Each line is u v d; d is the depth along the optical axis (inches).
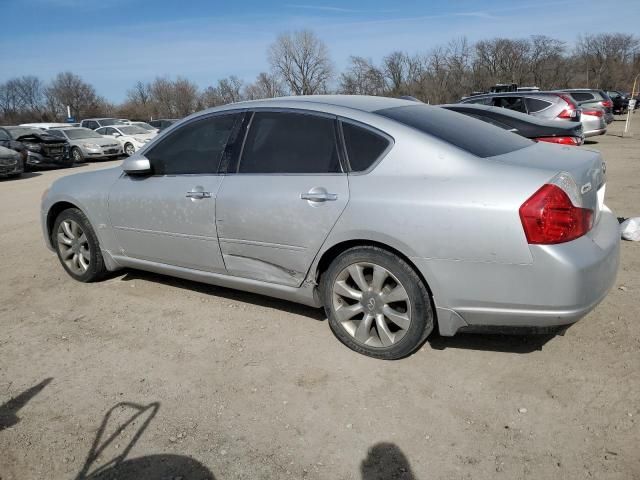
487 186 112.0
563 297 107.3
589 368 121.2
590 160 124.6
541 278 107.7
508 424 105.3
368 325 130.8
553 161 121.3
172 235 161.3
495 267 111.1
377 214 121.3
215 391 122.2
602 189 131.5
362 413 111.6
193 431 108.8
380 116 131.1
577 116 497.0
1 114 2669.8
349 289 132.3
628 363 121.8
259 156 145.3
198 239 155.4
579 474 91.9
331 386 121.6
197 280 165.0
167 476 97.0
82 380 129.9
